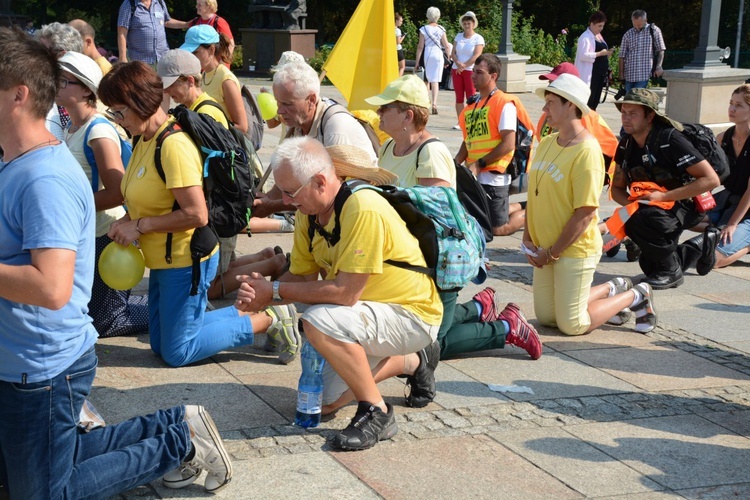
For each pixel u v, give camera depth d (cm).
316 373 410
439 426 425
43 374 283
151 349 510
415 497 356
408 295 398
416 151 471
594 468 390
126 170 468
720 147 733
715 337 583
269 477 367
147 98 435
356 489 361
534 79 2302
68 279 271
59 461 293
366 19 649
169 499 346
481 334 509
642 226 681
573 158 542
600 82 1777
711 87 1466
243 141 543
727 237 738
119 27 1116
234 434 406
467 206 644
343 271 382
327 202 383
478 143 802
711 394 484
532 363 520
